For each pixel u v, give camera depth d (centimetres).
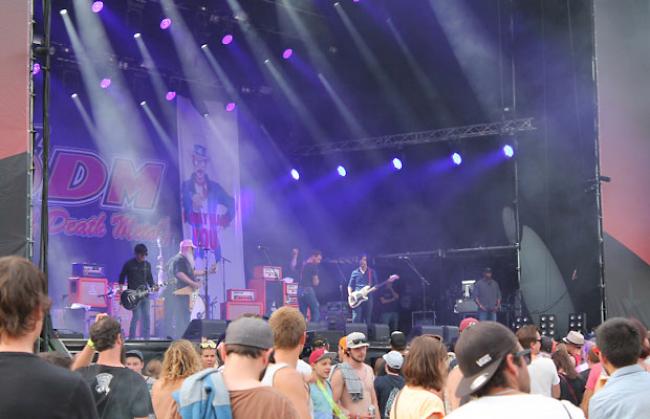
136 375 560
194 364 599
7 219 984
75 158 2012
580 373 887
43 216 1028
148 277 1642
